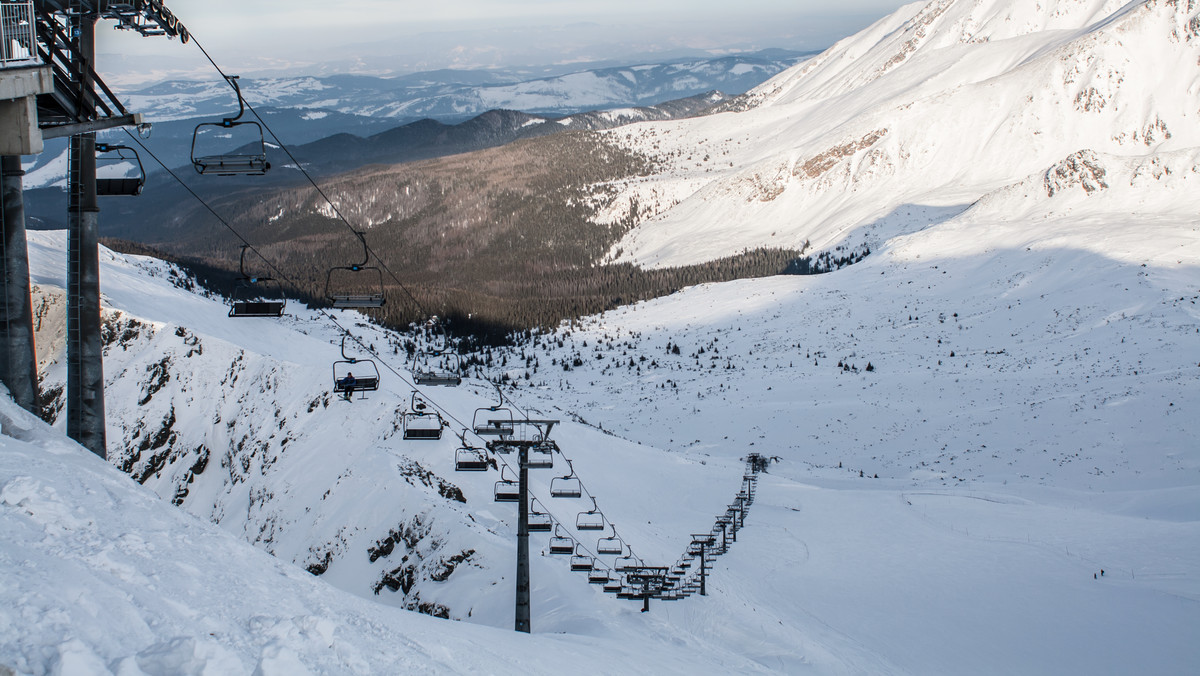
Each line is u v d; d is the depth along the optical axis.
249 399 69.12
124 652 7.52
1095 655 38.53
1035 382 109.56
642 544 54.62
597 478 74.81
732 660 31.47
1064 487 77.19
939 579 50.62
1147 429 86.38
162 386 70.19
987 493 73.56
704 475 81.81
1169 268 151.75
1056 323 140.38
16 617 7.15
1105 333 127.44
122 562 9.73
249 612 10.12
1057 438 88.75
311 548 49.78
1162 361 108.06
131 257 155.88
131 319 73.69
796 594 48.59
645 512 69.75
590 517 58.12
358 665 9.71
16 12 14.07
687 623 38.19
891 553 56.88
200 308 103.06
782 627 39.88
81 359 19.39
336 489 53.47
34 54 14.27
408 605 41.59
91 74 17.91
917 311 171.88
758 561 55.84
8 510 9.82
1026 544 56.81
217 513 61.94
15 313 17.50
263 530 55.72
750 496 74.38
